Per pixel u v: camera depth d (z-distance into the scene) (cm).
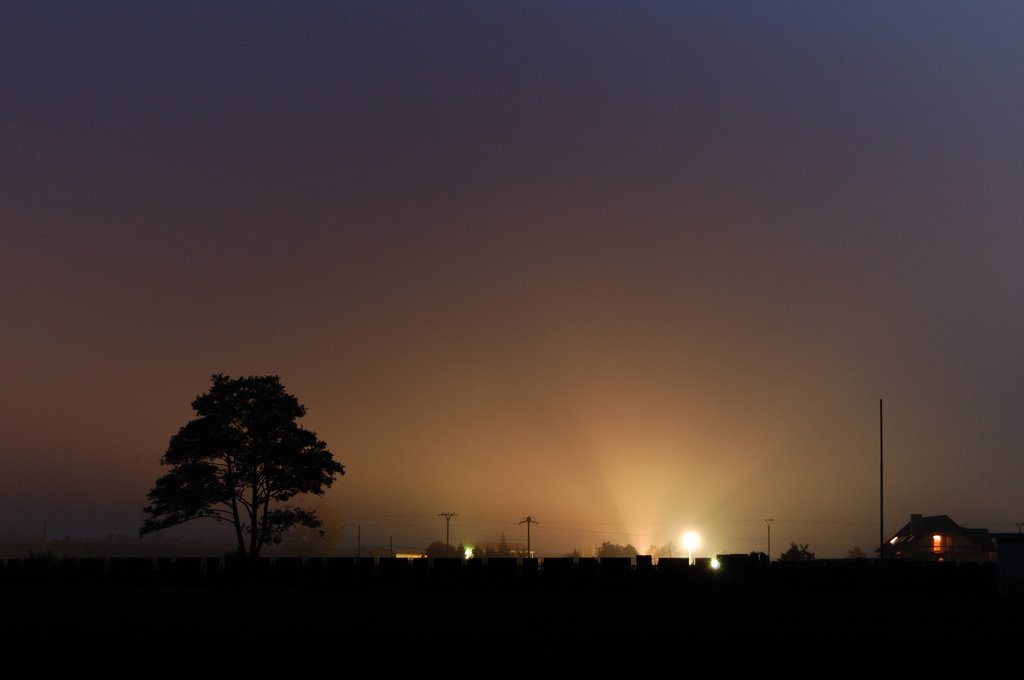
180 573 7588
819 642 3525
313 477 7800
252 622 4297
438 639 3612
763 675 2817
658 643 3494
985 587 6806
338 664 3005
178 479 7638
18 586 7775
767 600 6072
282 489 7819
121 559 7656
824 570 6981
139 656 3155
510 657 3147
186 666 2964
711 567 7006
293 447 7800
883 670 2895
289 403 7950
